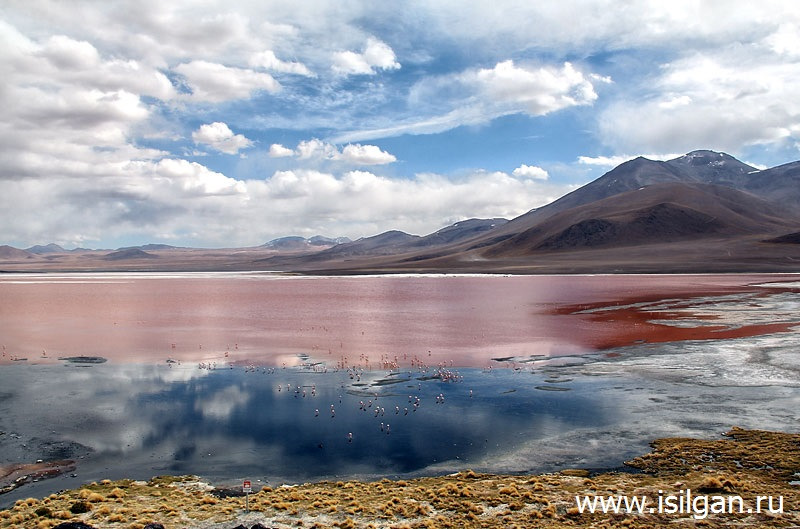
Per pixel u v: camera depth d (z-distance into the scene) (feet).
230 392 135.64
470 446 100.07
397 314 292.40
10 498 80.79
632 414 115.75
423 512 72.69
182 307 337.11
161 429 109.19
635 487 80.43
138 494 80.18
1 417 116.06
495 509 73.92
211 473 89.56
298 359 175.22
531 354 179.63
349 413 118.83
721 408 118.11
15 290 507.30
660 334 210.59
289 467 91.81
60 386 141.28
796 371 146.82
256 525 66.13
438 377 150.10
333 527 68.33
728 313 266.16
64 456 96.32
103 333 229.45
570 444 100.12
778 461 88.12
